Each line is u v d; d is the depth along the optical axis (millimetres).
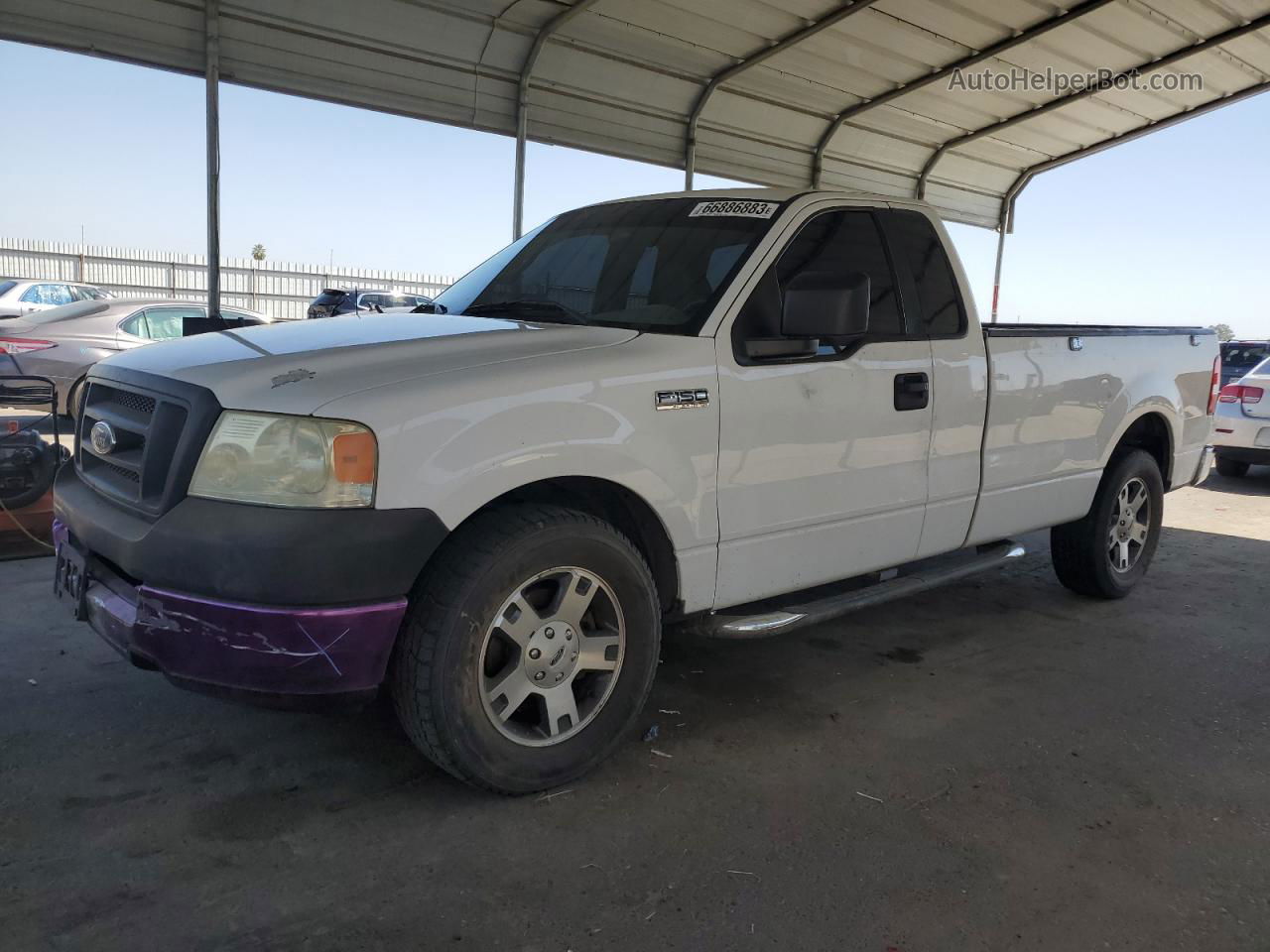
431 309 4074
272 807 2824
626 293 3631
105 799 2828
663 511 3107
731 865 2613
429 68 10125
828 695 3887
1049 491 4684
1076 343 4730
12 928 2217
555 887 2480
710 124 12844
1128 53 12586
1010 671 4246
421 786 2984
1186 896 2547
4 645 3979
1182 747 3508
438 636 2666
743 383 3301
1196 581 5980
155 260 33656
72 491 3186
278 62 9203
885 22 11148
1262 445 9906
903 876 2590
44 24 8047
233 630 2480
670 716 3613
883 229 3977
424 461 2578
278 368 2730
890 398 3789
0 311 18250
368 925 2289
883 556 3936
